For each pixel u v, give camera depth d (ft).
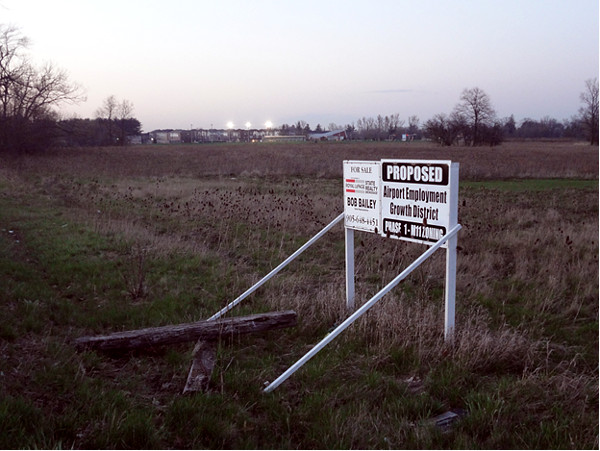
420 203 16.75
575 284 24.59
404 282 24.59
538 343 16.37
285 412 12.26
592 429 11.71
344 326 14.26
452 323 16.12
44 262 26.17
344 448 10.86
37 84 160.56
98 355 15.07
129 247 30.53
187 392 12.92
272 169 102.17
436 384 13.79
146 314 19.11
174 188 65.26
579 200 60.64
